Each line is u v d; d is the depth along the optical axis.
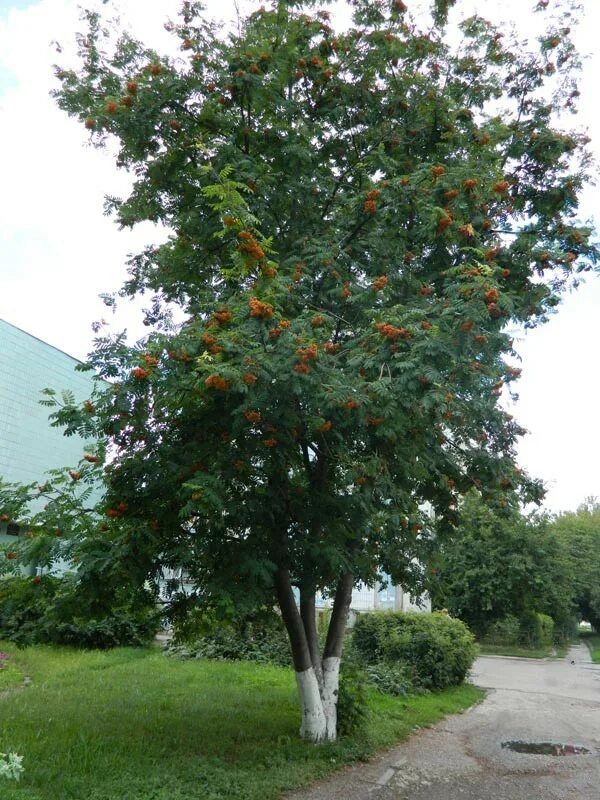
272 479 6.72
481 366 6.55
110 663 13.38
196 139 8.10
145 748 6.88
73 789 5.35
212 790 5.81
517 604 27.84
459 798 6.38
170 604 7.31
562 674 19.23
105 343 6.16
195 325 6.35
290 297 7.01
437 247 8.16
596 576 36.91
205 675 12.10
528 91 9.88
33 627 7.40
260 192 7.88
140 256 9.63
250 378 5.38
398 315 6.50
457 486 9.23
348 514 6.95
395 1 8.98
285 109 8.45
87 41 8.74
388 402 5.88
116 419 6.09
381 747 8.14
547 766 7.74
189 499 5.77
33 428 16.66
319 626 15.55
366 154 9.05
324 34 8.91
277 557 6.86
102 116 8.25
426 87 9.29
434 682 13.20
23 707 8.76
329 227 8.38
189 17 8.80
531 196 9.27
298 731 8.16
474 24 9.68
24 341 16.41
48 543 6.27
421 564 9.39
